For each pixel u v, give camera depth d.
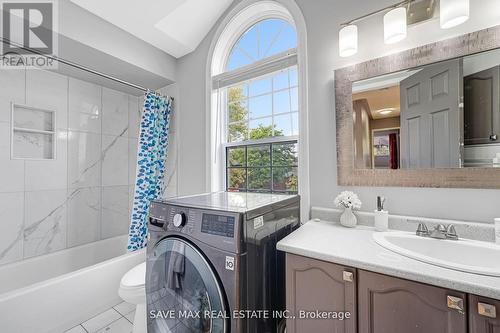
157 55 2.26
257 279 1.02
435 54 1.22
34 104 2.08
